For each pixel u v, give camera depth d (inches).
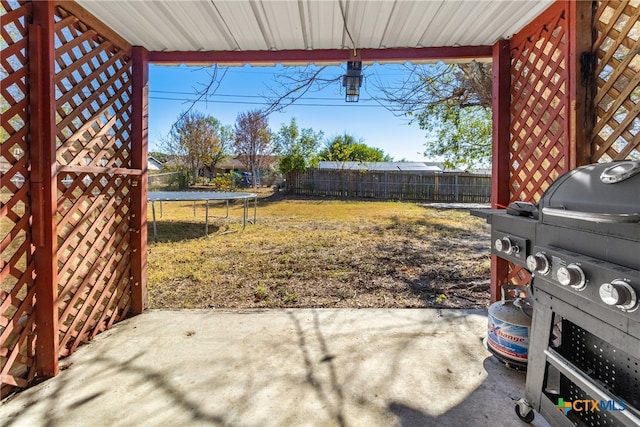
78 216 84.7
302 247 219.6
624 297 37.3
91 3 78.6
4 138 68.7
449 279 154.2
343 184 613.6
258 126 673.0
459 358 83.7
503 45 103.7
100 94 91.0
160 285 146.1
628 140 65.7
